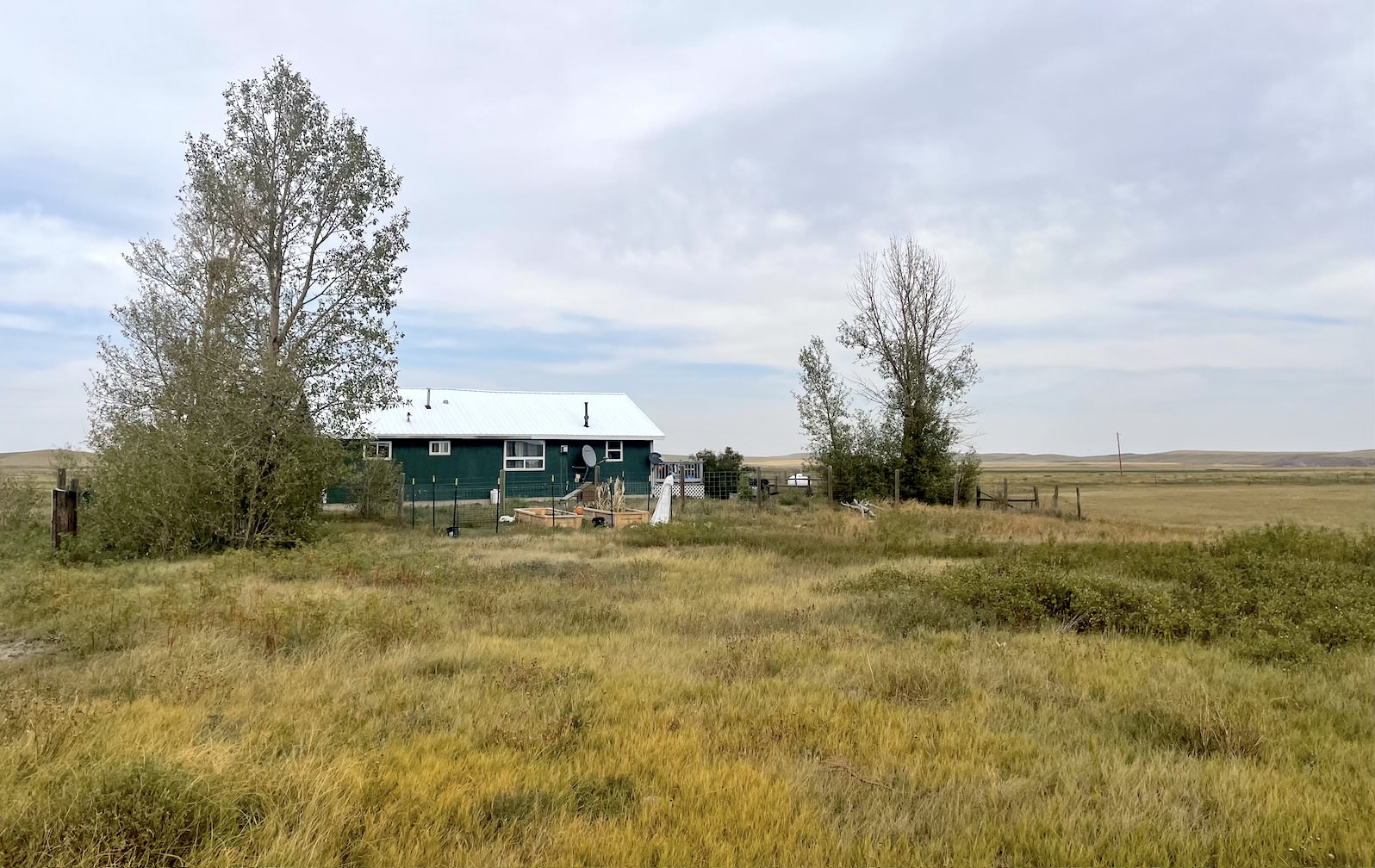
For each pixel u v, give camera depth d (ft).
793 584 40.55
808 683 21.75
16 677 21.48
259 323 72.64
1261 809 13.97
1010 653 25.52
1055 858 12.30
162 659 22.90
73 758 14.67
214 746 15.33
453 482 110.83
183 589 36.17
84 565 49.26
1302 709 19.97
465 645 26.08
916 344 111.14
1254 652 25.63
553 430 118.21
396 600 32.86
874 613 32.30
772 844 12.50
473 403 122.31
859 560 51.31
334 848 12.07
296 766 14.70
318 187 75.82
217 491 58.44
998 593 33.06
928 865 12.14
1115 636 29.07
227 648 24.29
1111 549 50.39
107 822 11.89
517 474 115.14
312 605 28.73
